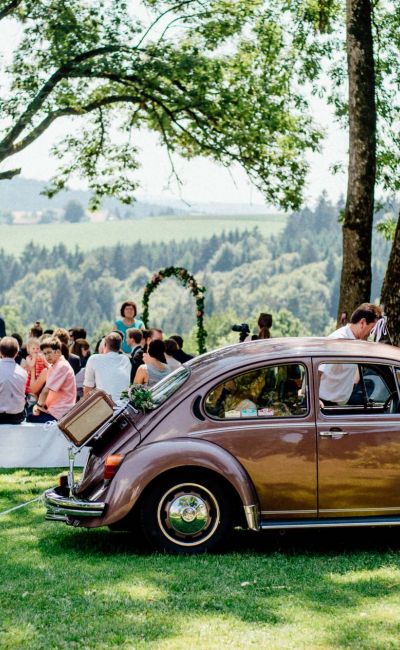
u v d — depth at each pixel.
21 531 8.40
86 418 7.51
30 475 11.21
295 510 7.36
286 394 7.46
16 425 11.71
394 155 24.00
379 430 7.41
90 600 6.13
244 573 6.79
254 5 25.22
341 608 5.93
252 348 7.86
